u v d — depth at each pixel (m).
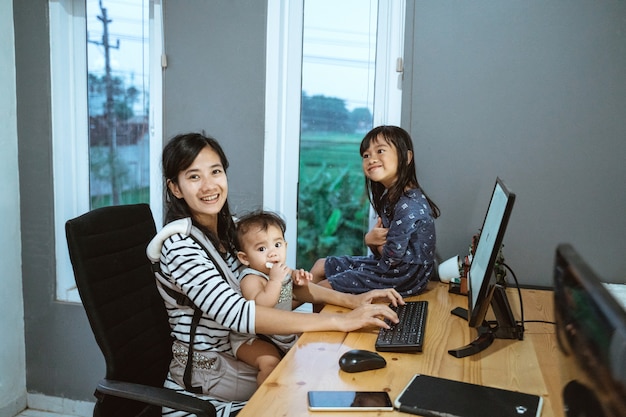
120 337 1.46
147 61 2.60
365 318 1.52
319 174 2.55
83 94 2.69
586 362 0.48
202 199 1.59
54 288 2.71
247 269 1.72
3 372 2.63
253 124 2.46
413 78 2.29
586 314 0.50
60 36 2.61
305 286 1.90
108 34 2.62
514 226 2.26
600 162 2.18
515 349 1.43
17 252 2.70
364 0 2.40
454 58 2.25
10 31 2.59
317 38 2.46
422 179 2.32
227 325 1.47
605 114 2.15
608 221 2.19
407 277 1.96
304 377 1.22
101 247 1.48
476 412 1.03
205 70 2.48
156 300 1.64
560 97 2.18
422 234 1.97
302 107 2.51
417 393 1.12
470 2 2.21
